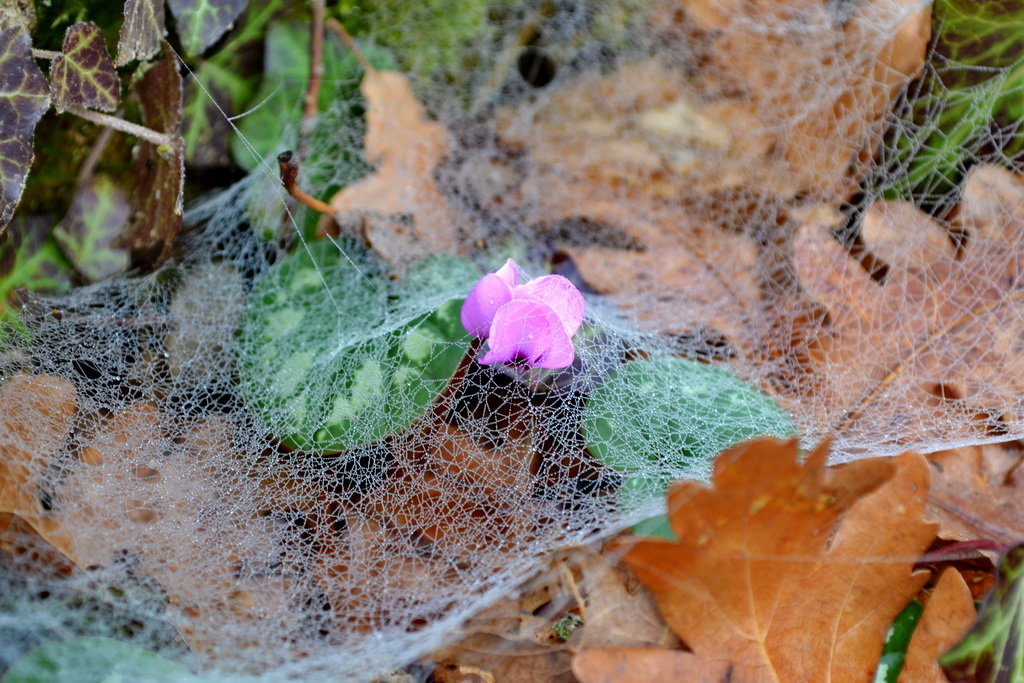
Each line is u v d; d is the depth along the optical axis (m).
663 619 0.53
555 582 0.54
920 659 0.53
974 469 0.54
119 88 0.56
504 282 0.54
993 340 0.56
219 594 0.54
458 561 0.54
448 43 0.58
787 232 0.58
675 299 0.57
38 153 0.56
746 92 0.58
